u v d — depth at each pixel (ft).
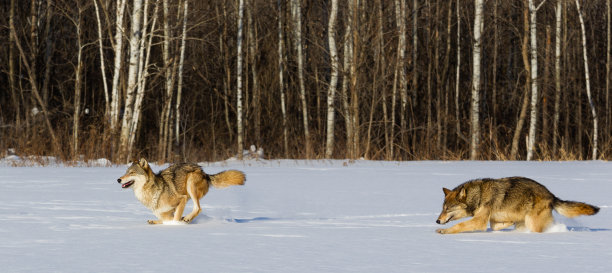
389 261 32.73
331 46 178.40
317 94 199.31
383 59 183.52
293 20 201.67
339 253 35.12
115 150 144.66
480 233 43.96
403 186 86.48
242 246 37.45
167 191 49.29
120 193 74.08
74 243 38.32
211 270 30.14
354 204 65.67
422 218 54.44
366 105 199.72
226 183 51.83
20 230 44.21
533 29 184.03
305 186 86.02
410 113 205.98
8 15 195.62
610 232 44.27
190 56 207.21
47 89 181.88
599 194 74.84
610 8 229.66
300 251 35.76
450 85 228.22
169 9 167.84
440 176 104.32
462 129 211.00
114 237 41.04
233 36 207.92
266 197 72.18
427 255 34.60
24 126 156.15
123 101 175.63
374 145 179.63
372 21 185.16
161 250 35.88
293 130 194.90
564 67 216.54
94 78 206.08
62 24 200.23
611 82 225.35
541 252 35.65
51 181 90.48
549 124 227.81
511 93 223.71
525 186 44.37
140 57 158.71
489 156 177.88
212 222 50.49
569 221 51.21
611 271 30.30
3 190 77.20
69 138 144.87
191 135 204.13
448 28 210.79
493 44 242.17
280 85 192.65
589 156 217.15
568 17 230.48
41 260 32.60
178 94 179.32
